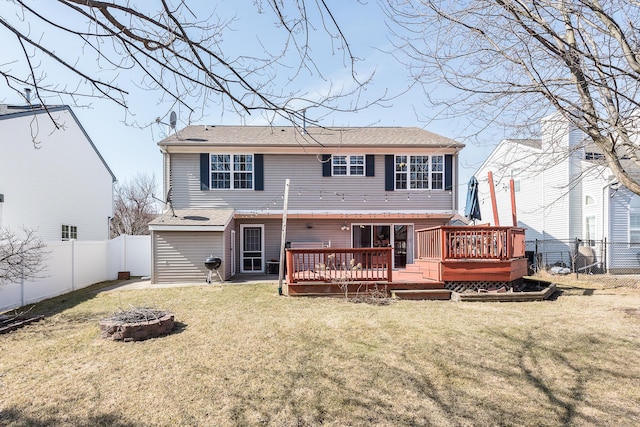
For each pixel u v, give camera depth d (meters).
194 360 4.96
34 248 8.81
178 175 14.29
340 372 4.57
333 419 3.50
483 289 9.48
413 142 14.76
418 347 5.46
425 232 10.73
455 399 3.89
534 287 10.27
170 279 12.65
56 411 3.64
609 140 5.49
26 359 5.01
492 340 5.78
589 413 3.61
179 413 3.60
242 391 4.06
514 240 10.18
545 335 6.04
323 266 9.77
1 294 8.33
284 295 9.68
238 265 14.63
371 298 9.11
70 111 15.89
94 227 18.42
